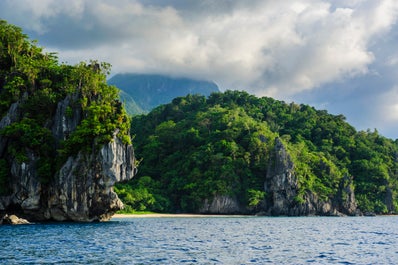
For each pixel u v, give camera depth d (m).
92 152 89.50
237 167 166.00
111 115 94.50
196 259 40.66
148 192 157.38
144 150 191.62
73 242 52.56
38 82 102.56
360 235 71.75
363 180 188.12
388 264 40.62
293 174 162.62
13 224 84.31
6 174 88.75
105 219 94.88
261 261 40.53
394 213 184.12
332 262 41.19
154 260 39.66
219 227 86.50
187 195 161.12
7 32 111.81
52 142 92.62
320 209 166.88
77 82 101.19
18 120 94.62
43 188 89.75
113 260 39.31
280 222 111.56
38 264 36.88
